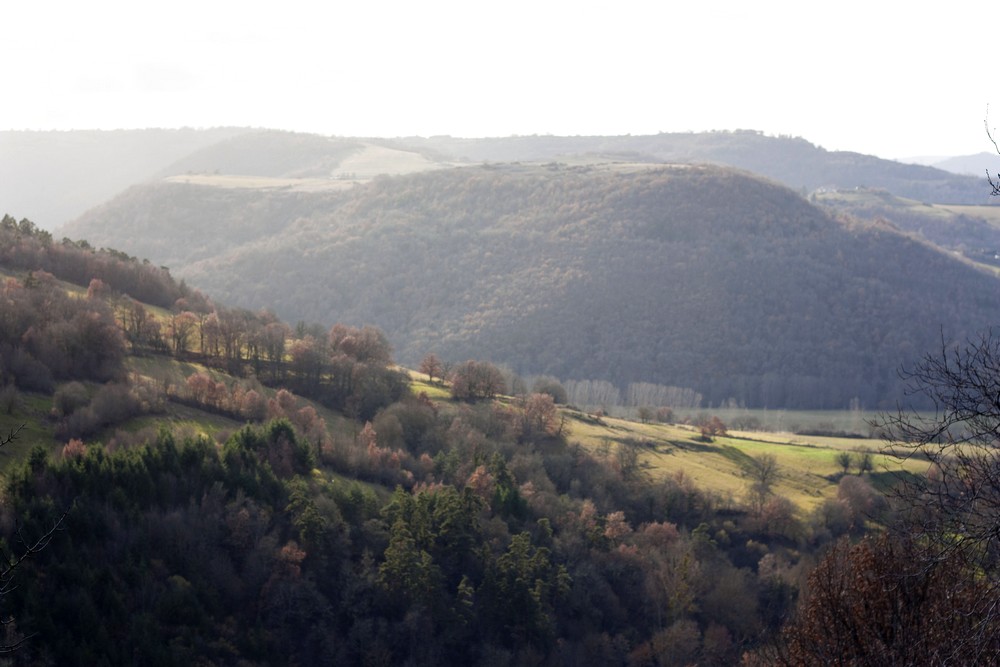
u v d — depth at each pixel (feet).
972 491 43.96
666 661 200.95
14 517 173.58
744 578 229.66
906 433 48.32
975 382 44.29
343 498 235.20
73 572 170.71
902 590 56.95
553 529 252.62
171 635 174.40
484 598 210.59
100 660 157.48
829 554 73.15
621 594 229.45
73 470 194.90
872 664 58.75
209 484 219.82
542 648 204.23
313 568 208.23
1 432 208.85
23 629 153.38
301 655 191.83
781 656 73.15
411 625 197.57
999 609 43.04
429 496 238.27
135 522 193.77
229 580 195.72
